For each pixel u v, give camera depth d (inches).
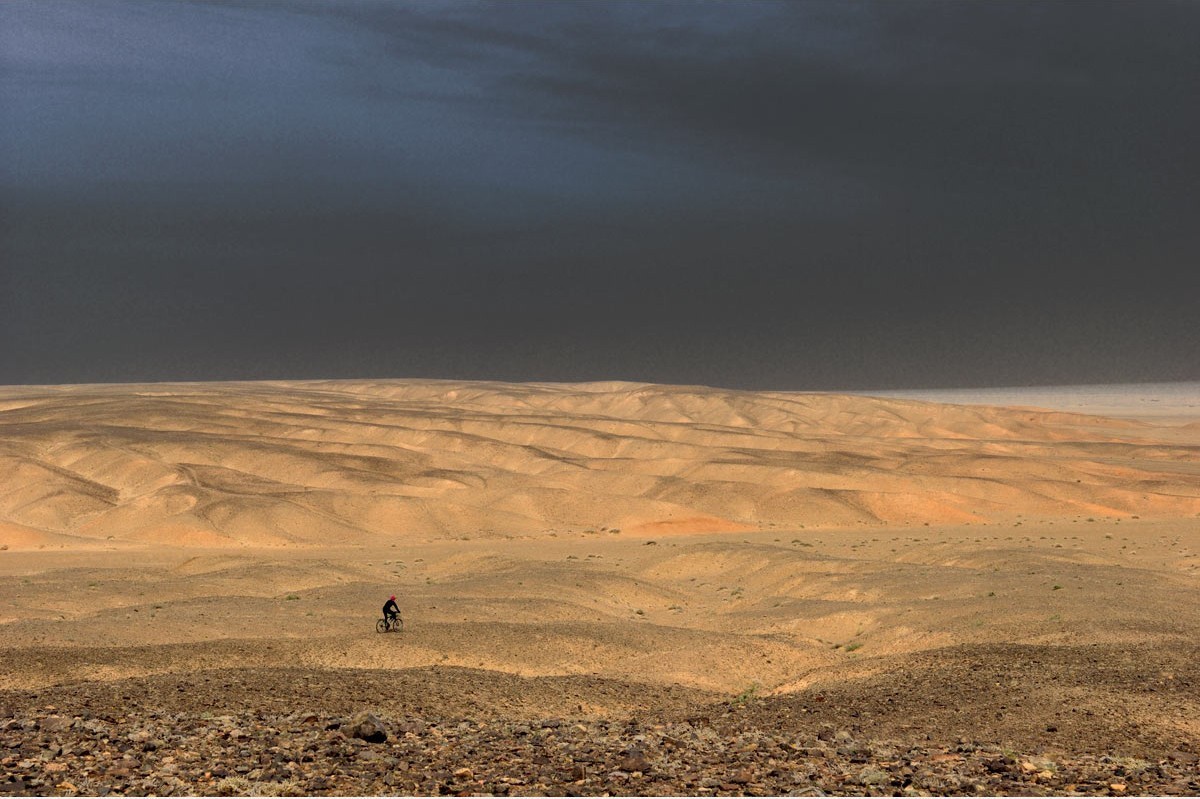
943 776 1143.6
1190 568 4483.3
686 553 5260.8
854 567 4399.6
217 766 1128.8
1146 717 1545.3
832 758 1263.5
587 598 3944.4
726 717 1761.8
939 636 2723.9
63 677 2059.5
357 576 4813.0
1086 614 2775.6
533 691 1963.6
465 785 1078.4
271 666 2206.0
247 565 5196.9
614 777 1115.9
